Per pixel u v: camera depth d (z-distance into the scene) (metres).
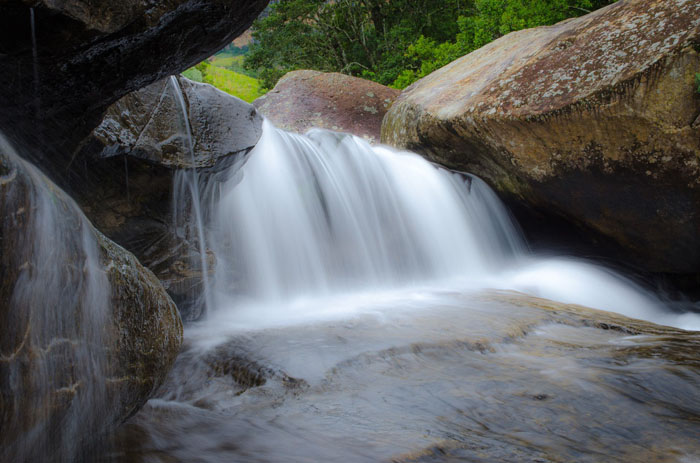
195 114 4.59
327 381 3.01
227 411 2.64
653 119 5.73
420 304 5.10
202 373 3.24
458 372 3.13
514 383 2.93
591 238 7.46
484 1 14.54
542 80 6.55
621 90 5.75
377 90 13.45
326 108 12.80
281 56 26.02
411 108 8.91
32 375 1.44
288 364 3.21
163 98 4.31
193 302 4.73
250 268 5.52
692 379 2.95
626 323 4.33
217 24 2.98
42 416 1.49
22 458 1.44
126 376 2.02
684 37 5.45
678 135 5.69
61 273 1.60
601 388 2.83
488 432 2.36
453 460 2.07
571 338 3.94
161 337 2.29
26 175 1.48
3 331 1.33
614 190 6.53
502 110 6.74
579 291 7.03
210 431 2.37
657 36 5.68
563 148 6.51
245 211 5.61
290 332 3.99
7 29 2.16
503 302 5.11
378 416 2.54
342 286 6.32
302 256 6.11
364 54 26.94
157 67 3.06
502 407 2.62
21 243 1.40
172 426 2.41
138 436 2.25
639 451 2.17
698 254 6.62
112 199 4.11
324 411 2.61
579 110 6.06
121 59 2.75
